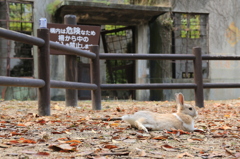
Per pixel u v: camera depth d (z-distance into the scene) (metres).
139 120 3.79
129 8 11.87
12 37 4.50
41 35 5.27
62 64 11.98
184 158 2.52
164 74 13.58
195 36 14.00
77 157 2.45
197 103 7.70
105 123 4.33
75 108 7.03
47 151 2.64
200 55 7.71
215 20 14.25
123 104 8.31
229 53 14.41
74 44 7.60
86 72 12.86
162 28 13.54
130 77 13.71
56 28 7.51
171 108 7.21
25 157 2.42
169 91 13.50
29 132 3.58
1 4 12.42
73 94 7.58
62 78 11.97
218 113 6.27
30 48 13.59
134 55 7.16
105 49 13.80
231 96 14.40
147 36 13.06
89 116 5.34
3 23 12.42
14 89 11.80
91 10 11.80
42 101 5.32
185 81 13.57
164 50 13.53
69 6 11.38
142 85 7.21
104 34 13.62
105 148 2.79
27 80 4.78
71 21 7.75
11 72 13.33
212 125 4.45
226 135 3.62
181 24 13.85
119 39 14.47
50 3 12.20
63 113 5.89
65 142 3.00
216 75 14.17
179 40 13.78
